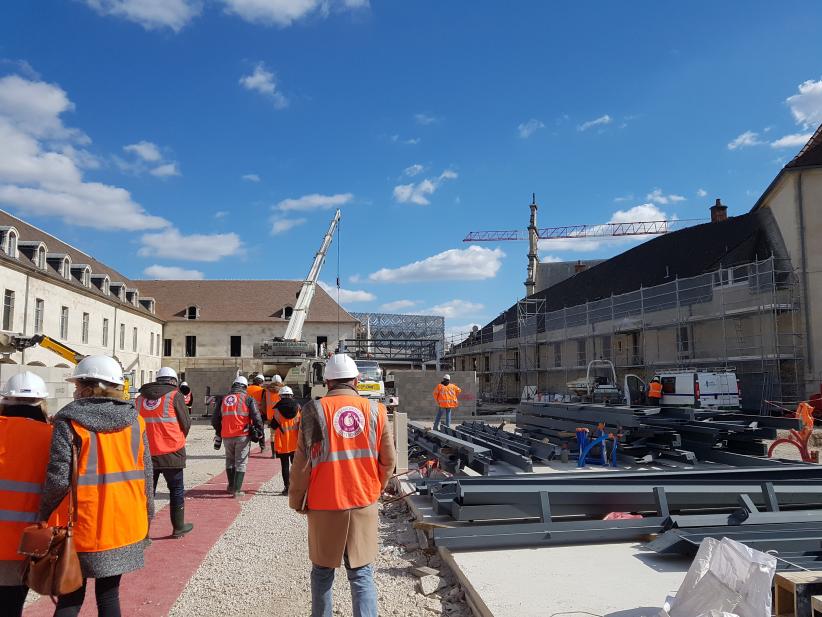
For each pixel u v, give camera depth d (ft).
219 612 16.35
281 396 33.76
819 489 23.24
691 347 96.53
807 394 80.43
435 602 16.74
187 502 31.24
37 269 121.19
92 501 11.37
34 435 11.82
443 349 238.89
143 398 23.79
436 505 23.48
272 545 22.95
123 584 18.52
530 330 153.38
